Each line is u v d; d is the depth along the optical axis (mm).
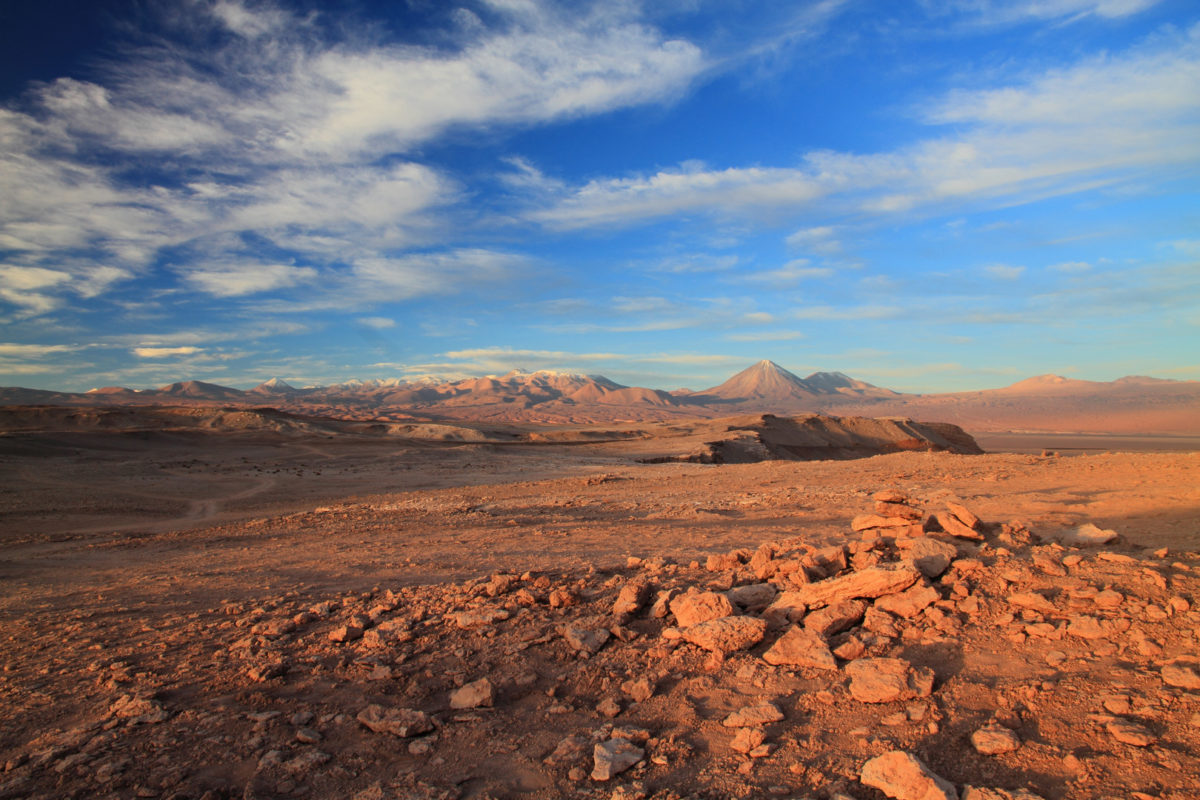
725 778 3920
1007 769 3646
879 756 3768
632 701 5090
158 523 29516
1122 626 4828
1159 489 14109
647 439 102500
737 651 5570
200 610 9250
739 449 88188
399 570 11516
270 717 5133
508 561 11508
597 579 8391
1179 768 3354
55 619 9320
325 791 4113
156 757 4598
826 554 7082
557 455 75500
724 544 11703
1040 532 8984
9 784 4312
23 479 43844
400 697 5418
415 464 60906
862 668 4812
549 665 5820
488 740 4656
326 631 7262
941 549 6465
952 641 5125
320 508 29609
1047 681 4371
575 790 3977
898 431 115938
